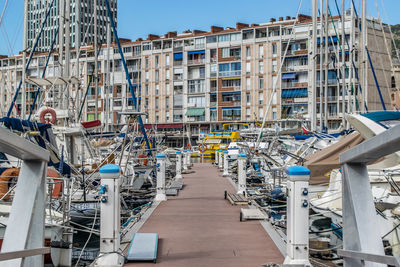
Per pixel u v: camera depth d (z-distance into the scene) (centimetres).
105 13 10725
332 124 6216
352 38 2923
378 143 249
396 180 1231
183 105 7756
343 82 2777
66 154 1866
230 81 7475
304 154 1981
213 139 4653
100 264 690
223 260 736
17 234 288
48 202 1039
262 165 2325
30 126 1369
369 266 276
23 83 2314
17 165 1387
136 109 2209
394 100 6088
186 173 2747
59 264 921
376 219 286
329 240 1172
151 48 7969
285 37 7019
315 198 1443
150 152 2208
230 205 1399
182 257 759
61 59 2475
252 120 7194
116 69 8031
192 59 7756
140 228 1024
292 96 6912
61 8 2434
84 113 7931
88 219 1368
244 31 7350
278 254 775
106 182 708
